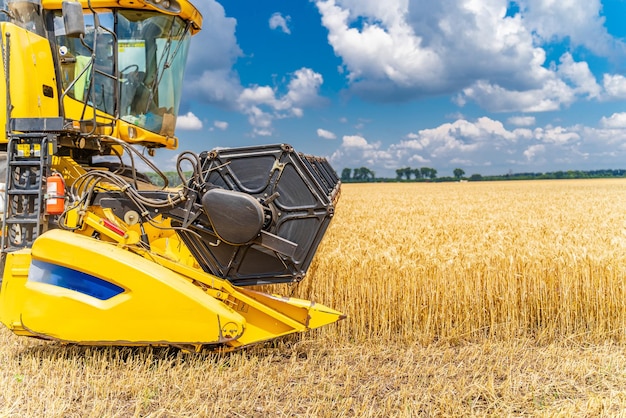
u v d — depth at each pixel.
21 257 4.33
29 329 4.23
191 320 4.20
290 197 4.45
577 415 3.72
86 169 5.68
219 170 4.50
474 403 3.96
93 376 4.34
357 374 4.67
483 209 17.58
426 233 8.70
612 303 5.84
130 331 4.20
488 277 5.91
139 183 6.36
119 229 4.59
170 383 4.22
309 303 4.73
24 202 4.72
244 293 4.68
